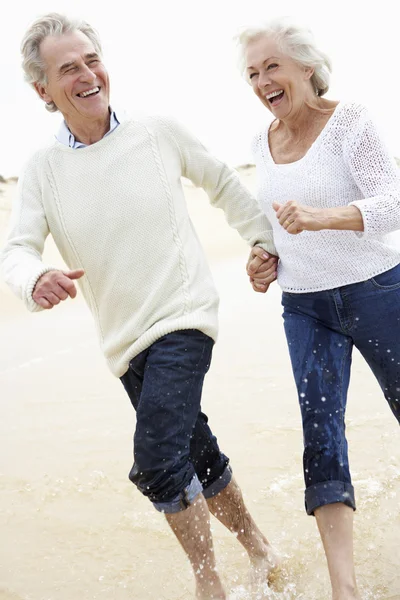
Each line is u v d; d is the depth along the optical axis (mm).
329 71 3170
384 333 3135
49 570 3553
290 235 3193
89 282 3270
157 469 2984
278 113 3154
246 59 3182
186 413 3062
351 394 5281
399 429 4617
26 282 3029
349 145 3021
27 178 3338
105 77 3254
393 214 2906
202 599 3100
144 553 3658
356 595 2852
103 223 3188
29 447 4965
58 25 3215
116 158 3223
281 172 3182
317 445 3051
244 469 4332
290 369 6086
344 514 2975
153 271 3170
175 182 3289
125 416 5445
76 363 7133
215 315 3238
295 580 3293
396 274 3123
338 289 3141
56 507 4152
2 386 6488
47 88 3244
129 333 3180
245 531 3395
